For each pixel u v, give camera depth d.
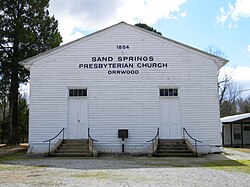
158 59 20.17
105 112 19.80
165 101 19.92
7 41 27.89
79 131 19.73
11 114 28.66
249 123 38.44
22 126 39.75
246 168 12.44
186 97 19.88
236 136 38.78
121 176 10.26
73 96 20.06
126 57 20.22
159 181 9.34
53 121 19.81
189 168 12.35
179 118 19.75
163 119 19.77
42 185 8.83
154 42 20.33
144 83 19.98
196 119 19.70
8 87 28.11
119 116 19.73
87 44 20.41
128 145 19.47
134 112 19.75
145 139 19.53
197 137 19.55
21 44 28.11
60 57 20.31
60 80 20.12
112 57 20.23
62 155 17.62
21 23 27.75
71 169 12.07
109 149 19.48
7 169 12.29
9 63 27.27
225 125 38.81
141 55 20.22
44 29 29.39
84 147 18.42
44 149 19.56
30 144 19.64
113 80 20.03
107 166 12.95
